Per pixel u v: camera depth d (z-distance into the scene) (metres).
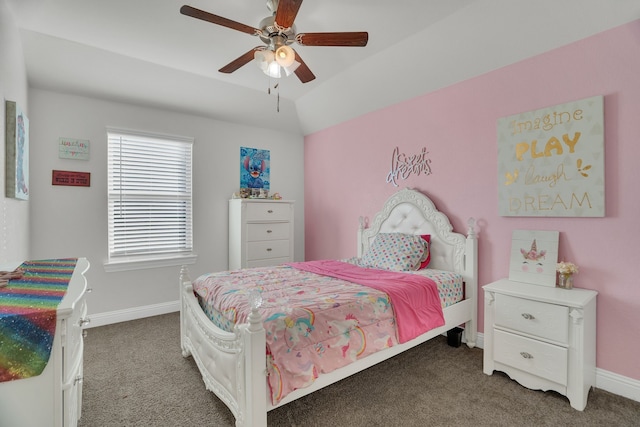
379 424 1.73
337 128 4.24
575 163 2.16
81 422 1.74
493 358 2.23
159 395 2.01
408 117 3.34
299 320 1.62
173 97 3.52
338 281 2.40
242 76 3.40
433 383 2.16
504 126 2.53
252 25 2.42
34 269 1.66
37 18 2.33
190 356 2.55
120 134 3.38
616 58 2.00
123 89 3.25
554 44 2.25
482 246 2.73
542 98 2.34
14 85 2.23
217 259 4.06
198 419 1.78
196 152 3.90
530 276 2.34
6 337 0.97
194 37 2.61
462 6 2.27
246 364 1.44
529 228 2.43
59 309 1.04
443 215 2.95
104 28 2.48
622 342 2.00
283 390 1.48
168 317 3.53
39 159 2.97
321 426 1.71
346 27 2.51
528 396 1.99
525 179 2.41
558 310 1.91
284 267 2.96
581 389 1.83
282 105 4.19
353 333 1.82
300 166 4.83
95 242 3.26
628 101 1.96
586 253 2.15
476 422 1.75
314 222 4.67
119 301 3.40
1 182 1.86
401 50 2.84
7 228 1.99
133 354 2.60
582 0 1.98
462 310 2.65
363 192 3.88
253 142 4.36
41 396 1.02
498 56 2.51
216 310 2.04
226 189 4.13
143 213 3.57
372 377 2.24
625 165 1.98
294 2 1.58
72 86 3.06
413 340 2.19
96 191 3.26
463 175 2.86
